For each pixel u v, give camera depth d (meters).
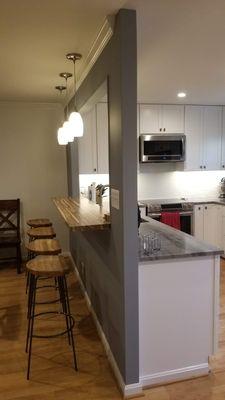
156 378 2.08
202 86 3.58
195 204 4.68
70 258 4.64
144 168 5.03
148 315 2.03
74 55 2.40
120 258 1.95
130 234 1.87
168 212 4.56
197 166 4.90
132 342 1.96
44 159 4.66
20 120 4.52
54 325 2.85
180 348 2.12
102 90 2.35
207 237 4.79
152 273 2.00
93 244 2.82
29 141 4.59
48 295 3.49
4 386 2.07
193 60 2.63
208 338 2.16
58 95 3.94
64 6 1.67
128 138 1.81
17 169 4.60
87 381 2.12
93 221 2.19
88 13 1.76
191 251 2.06
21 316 3.03
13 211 4.50
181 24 1.95
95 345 2.54
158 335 2.06
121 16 1.72
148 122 4.63
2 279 4.01
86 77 2.76
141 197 5.07
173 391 2.02
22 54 2.38
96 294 2.78
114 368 2.19
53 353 2.43
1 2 1.61
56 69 2.76
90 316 3.01
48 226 3.93
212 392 2.01
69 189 4.51
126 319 1.93
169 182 5.16
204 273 2.09
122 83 1.76
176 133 4.74
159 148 4.62
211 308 2.13
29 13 1.75
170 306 2.06
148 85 3.51
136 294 1.93
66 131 2.71
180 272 2.05
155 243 2.21
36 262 2.45
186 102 4.60
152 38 2.16
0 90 3.63
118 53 1.79
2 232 4.58
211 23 1.93
